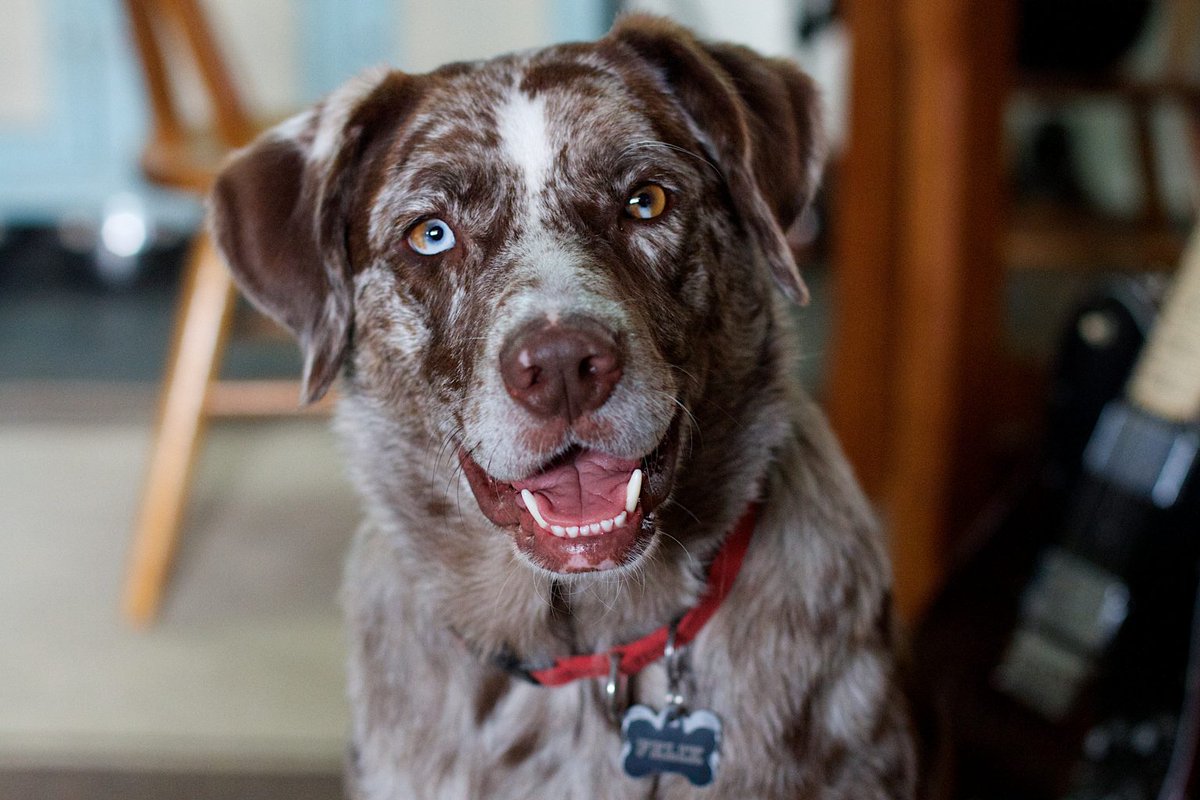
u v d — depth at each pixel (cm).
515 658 150
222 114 295
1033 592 191
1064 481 196
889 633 156
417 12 501
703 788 141
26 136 531
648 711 141
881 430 313
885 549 162
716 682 144
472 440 134
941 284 254
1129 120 450
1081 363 194
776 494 151
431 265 146
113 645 263
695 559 146
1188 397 176
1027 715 187
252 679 249
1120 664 179
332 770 215
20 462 372
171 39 394
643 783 143
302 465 378
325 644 264
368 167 155
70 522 329
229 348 473
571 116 143
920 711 166
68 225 625
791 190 157
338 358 156
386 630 156
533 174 142
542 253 136
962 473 261
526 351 124
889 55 291
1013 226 342
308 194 157
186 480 274
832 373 325
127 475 363
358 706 158
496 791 146
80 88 527
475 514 147
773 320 157
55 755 220
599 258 136
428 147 146
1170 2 383
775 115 157
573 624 149
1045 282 540
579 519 131
